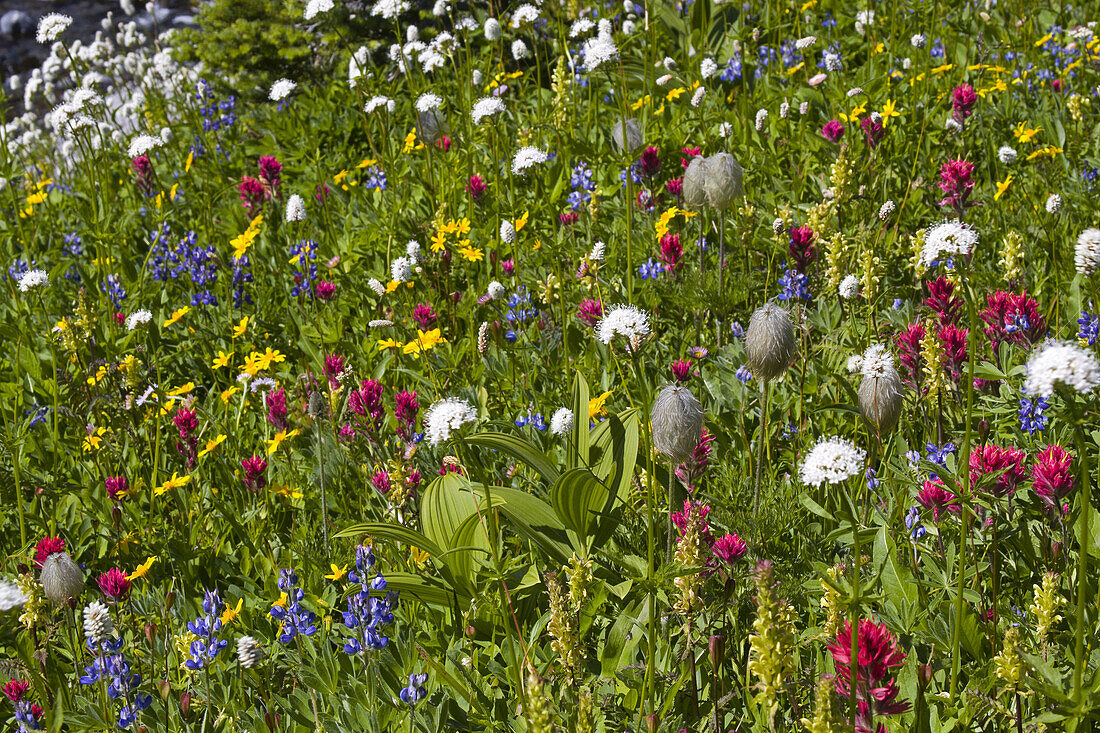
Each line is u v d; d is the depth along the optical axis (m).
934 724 2.57
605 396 4.00
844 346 4.47
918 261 4.62
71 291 6.90
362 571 3.30
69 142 9.95
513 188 6.24
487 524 3.40
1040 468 2.96
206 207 7.42
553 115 7.74
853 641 2.18
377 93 8.04
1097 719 2.54
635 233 5.95
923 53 7.89
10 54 19.56
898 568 2.97
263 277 6.56
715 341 5.14
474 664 3.12
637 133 6.54
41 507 4.47
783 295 4.87
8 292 6.85
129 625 3.64
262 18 9.80
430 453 4.25
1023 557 3.23
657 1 9.30
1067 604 2.84
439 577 3.60
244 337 5.86
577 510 3.43
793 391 4.49
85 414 4.79
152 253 6.99
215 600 3.02
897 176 6.26
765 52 8.16
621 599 3.42
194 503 4.39
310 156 8.19
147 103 10.59
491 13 9.03
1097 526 3.11
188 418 4.40
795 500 3.61
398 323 5.57
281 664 3.34
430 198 6.84
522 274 5.73
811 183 6.41
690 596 2.76
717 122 7.23
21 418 5.36
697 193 4.97
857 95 6.75
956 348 3.60
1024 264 5.16
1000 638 2.94
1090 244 2.75
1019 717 2.51
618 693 2.95
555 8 9.41
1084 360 1.96
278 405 4.55
